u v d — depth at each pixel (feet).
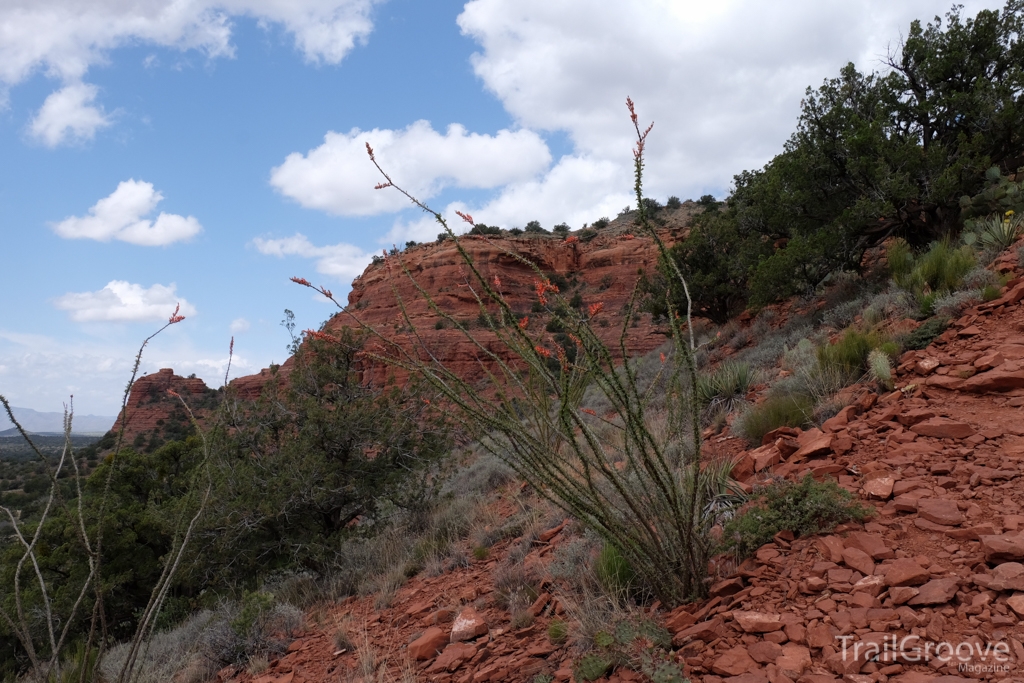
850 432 18.30
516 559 19.54
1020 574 9.87
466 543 24.04
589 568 15.15
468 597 18.03
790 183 48.60
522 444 12.83
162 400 156.97
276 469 30.73
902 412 18.72
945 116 41.75
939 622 9.46
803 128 47.60
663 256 11.03
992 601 9.70
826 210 46.21
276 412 32.86
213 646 20.77
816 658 9.44
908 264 35.63
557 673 11.68
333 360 34.86
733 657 9.89
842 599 10.59
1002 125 38.91
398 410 32.35
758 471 17.98
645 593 13.55
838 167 44.75
